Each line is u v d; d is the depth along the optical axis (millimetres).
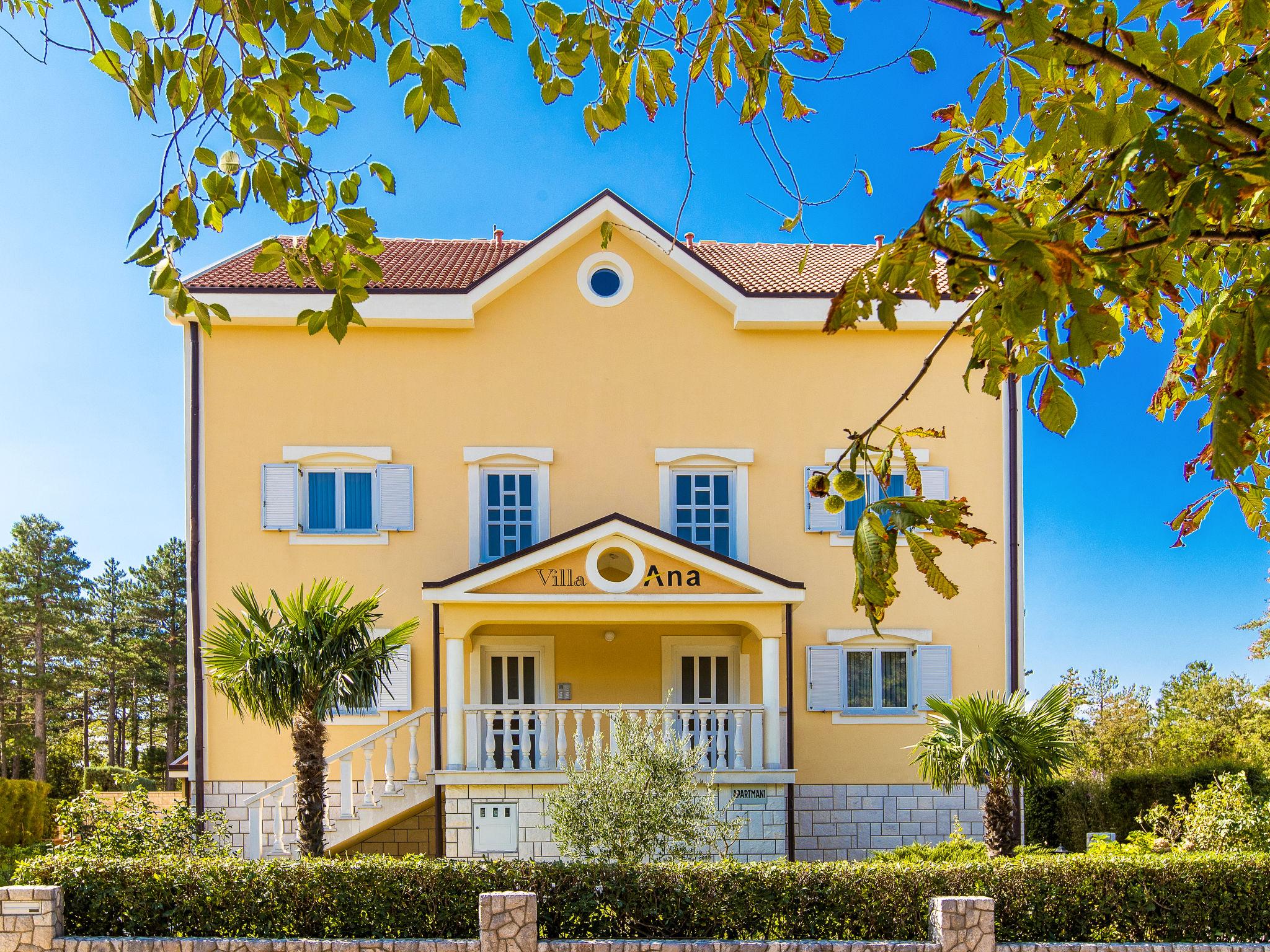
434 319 16797
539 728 14703
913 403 17297
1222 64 4195
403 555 16797
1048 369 3115
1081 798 18062
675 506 17250
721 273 17141
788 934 10820
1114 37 3564
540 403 17234
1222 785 14047
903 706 16797
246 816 15828
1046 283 2750
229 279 16984
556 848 14305
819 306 17094
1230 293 3395
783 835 14555
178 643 53281
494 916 10359
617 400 17312
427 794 15102
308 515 16875
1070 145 3775
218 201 4715
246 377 16891
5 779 22734
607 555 16578
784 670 16688
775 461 17297
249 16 4273
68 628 49500
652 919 10875
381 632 16531
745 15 4719
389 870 11078
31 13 4258
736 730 14898
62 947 10641
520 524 17094
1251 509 4320
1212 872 10969
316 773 12586
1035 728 13062
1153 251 3512
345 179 4820
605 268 17547
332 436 16906
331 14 4238
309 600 12906
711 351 17438
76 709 53875
